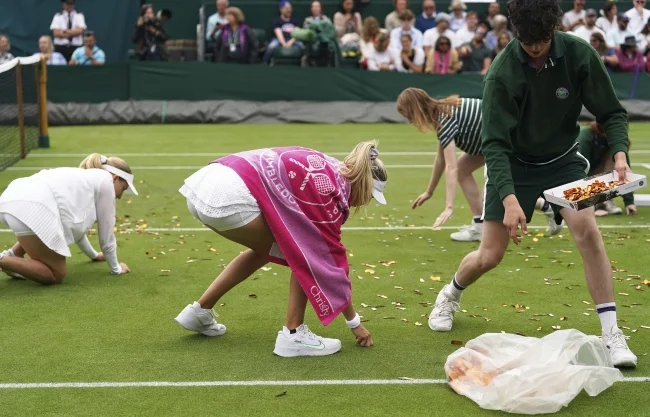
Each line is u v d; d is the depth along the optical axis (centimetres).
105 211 1262
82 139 3028
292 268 912
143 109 3519
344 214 942
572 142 954
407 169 2433
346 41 3788
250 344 1003
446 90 3597
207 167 945
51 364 938
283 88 3584
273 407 823
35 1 3906
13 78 2519
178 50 3991
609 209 1792
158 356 962
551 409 806
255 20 3956
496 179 907
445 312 1053
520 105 916
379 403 831
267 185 914
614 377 850
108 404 830
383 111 3578
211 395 852
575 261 1400
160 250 1483
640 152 2755
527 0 853
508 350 897
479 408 820
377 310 1138
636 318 1097
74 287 1242
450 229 1678
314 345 959
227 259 1420
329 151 2753
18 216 1186
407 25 3769
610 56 3644
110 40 4003
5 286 1244
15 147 2538
